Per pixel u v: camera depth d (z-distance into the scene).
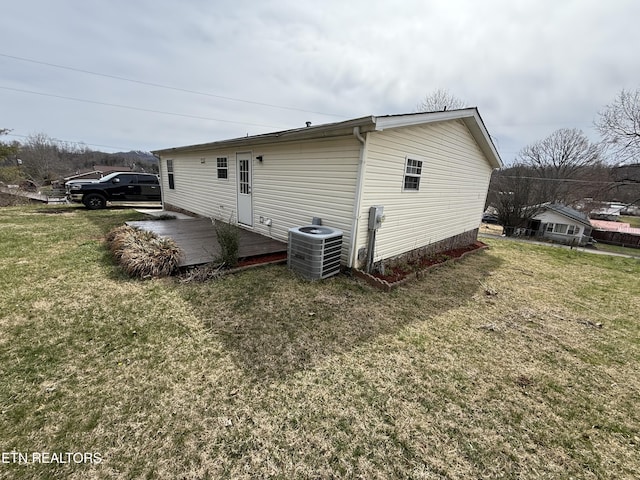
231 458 1.58
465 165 7.34
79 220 8.47
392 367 2.49
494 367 2.61
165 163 11.67
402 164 4.96
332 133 4.21
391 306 3.72
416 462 1.63
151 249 4.28
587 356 2.89
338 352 2.65
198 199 9.60
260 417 1.86
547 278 5.65
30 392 1.94
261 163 6.40
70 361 2.28
